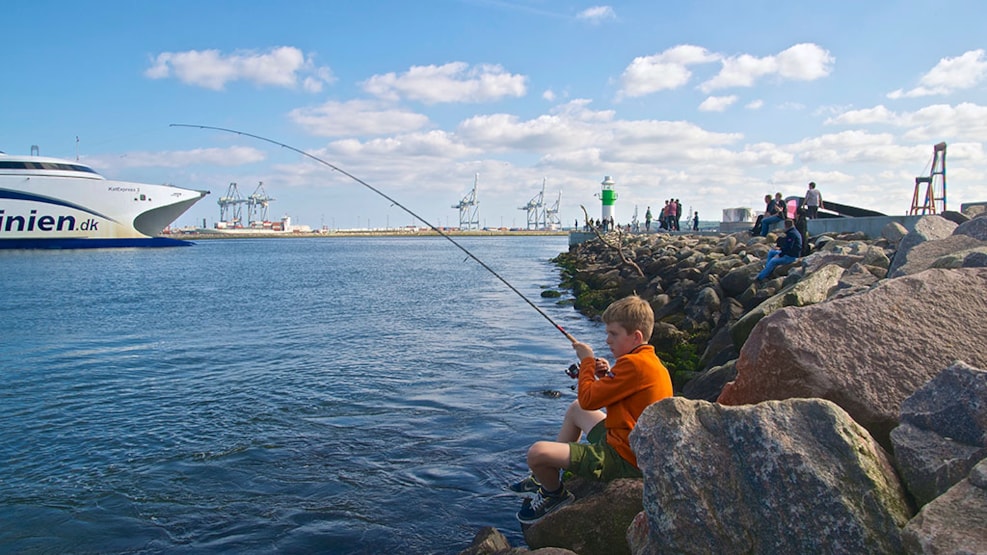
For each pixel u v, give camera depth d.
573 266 31.73
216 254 63.72
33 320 16.86
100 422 7.58
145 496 5.46
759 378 3.85
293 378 9.66
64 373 10.33
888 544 2.60
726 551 2.82
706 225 47.22
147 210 68.69
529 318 16.17
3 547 4.63
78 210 65.00
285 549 4.55
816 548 2.69
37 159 63.53
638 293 16.08
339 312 17.86
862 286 7.34
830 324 3.79
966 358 3.64
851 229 18.12
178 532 4.83
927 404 3.01
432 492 5.43
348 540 4.66
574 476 4.81
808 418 2.92
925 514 2.47
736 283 12.70
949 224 8.62
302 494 5.44
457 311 17.78
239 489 5.57
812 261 10.57
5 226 61.97
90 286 27.52
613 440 3.93
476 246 90.12
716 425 3.01
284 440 6.80
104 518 5.06
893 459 3.02
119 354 11.95
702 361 9.30
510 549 3.86
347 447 6.54
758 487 2.83
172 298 22.31
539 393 8.57
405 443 6.63
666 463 2.96
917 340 3.71
